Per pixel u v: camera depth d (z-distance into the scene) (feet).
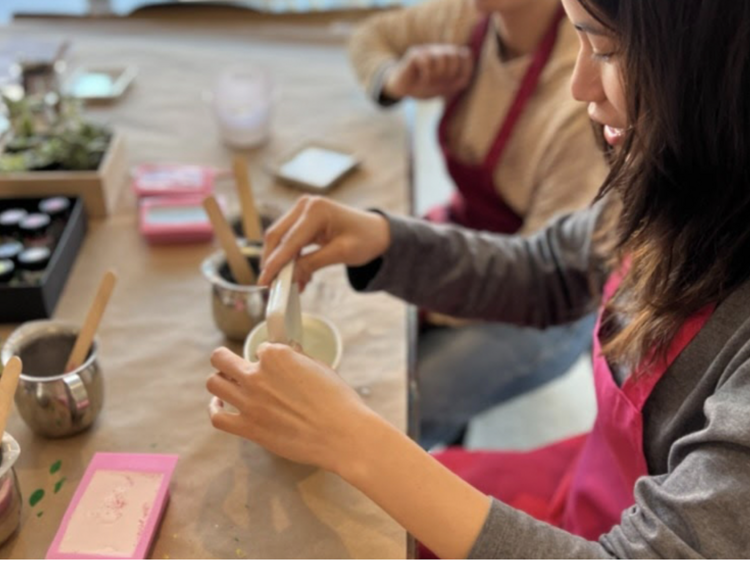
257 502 2.46
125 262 3.62
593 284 3.06
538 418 6.21
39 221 3.51
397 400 2.88
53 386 2.54
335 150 4.55
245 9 6.40
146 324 3.24
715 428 1.90
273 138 4.75
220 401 2.38
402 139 4.80
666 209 2.16
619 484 2.90
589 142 3.82
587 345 4.72
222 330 3.13
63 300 3.36
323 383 2.11
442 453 3.55
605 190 2.33
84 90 5.06
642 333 2.29
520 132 4.24
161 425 2.74
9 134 4.29
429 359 4.31
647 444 2.41
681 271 2.18
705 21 1.82
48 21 6.15
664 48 1.89
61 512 2.40
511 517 2.03
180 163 4.45
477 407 4.44
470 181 4.61
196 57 5.71
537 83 4.18
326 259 2.92
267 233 2.84
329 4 6.63
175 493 2.48
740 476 1.84
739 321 2.14
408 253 3.09
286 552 2.31
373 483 2.03
